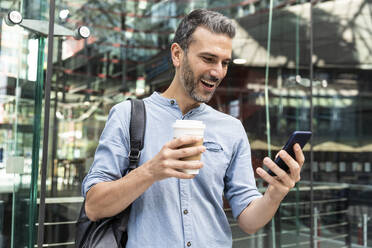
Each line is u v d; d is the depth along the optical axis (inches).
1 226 78.8
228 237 41.2
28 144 79.4
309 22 115.8
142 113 40.1
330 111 133.1
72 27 104.8
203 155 40.3
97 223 37.1
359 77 136.4
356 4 137.1
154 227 36.7
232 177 43.0
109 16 123.0
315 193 126.2
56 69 100.3
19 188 79.4
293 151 34.7
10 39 80.0
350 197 129.9
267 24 118.2
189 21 39.7
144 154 38.6
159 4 136.9
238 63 120.6
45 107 78.9
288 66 115.6
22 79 79.9
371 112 135.5
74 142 103.2
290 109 114.7
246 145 44.5
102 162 37.5
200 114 42.6
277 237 109.2
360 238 127.5
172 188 37.9
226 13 126.0
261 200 38.6
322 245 122.6
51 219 92.9
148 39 135.8
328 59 133.8
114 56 125.5
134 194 32.9
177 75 42.0
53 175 96.3
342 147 132.5
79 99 108.2
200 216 38.6
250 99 118.4
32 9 78.9
